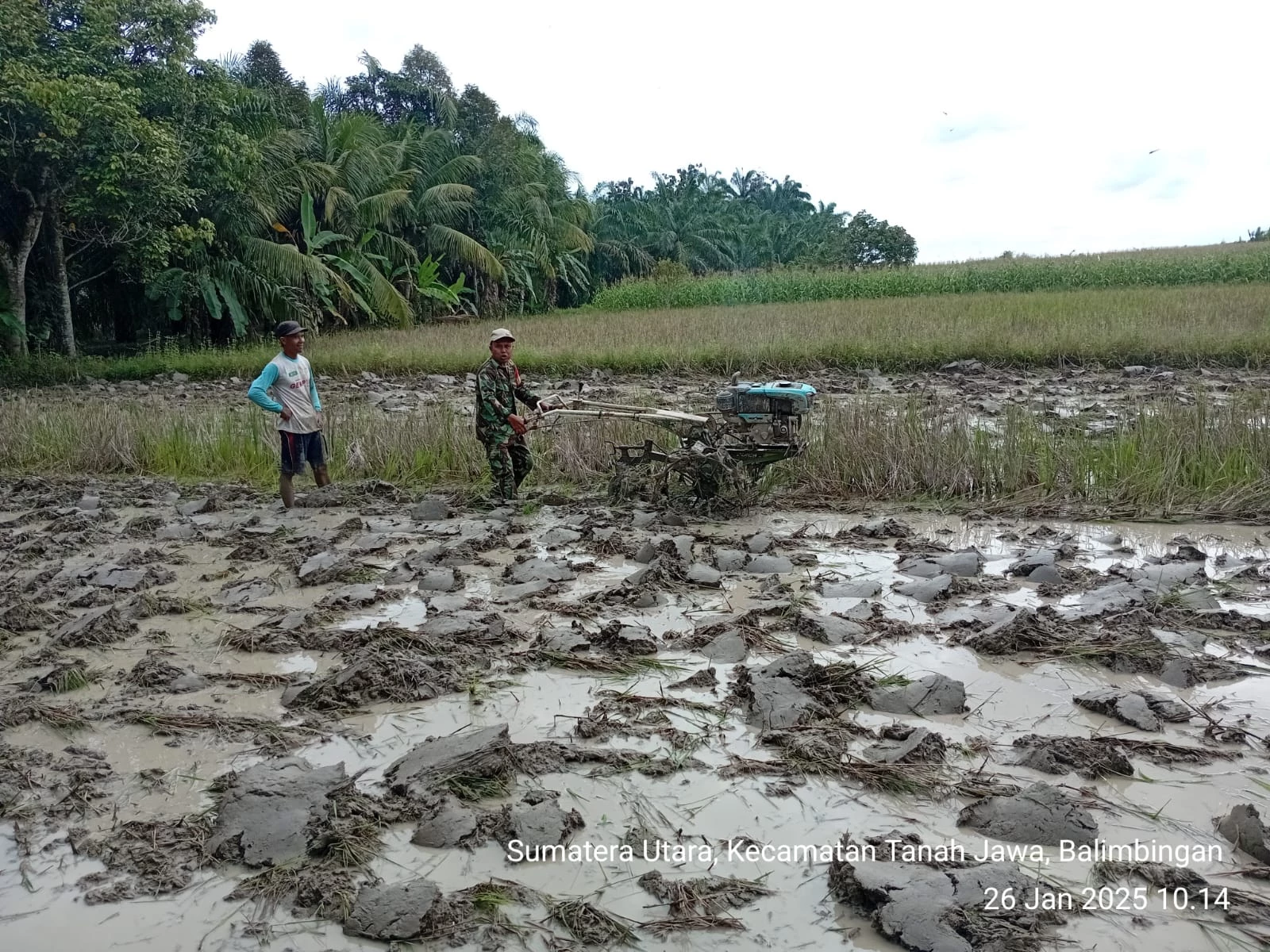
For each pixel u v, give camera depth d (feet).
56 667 15.35
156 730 13.51
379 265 105.19
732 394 25.11
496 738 12.22
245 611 18.48
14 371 63.93
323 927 9.40
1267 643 15.38
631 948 8.95
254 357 68.33
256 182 78.69
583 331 76.79
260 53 112.27
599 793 11.58
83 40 62.08
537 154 140.56
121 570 20.68
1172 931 9.02
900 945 8.84
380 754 12.67
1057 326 58.39
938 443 27.20
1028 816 10.52
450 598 18.58
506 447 26.68
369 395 50.93
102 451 34.24
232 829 10.78
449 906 9.49
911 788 11.40
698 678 14.46
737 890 9.72
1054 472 25.75
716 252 191.72
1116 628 15.84
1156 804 11.03
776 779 11.76
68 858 10.63
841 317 75.00
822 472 27.43
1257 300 69.62
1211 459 25.44
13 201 68.23
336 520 25.91
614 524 24.27
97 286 87.71
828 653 15.51
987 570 19.80
